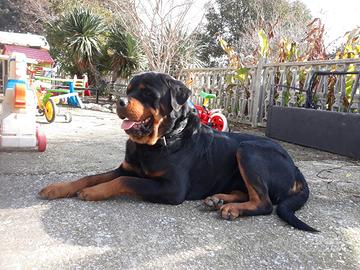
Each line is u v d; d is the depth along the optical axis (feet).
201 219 8.14
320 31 25.96
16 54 13.43
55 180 10.30
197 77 31.89
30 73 31.14
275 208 9.11
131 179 8.63
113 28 45.01
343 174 13.38
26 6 70.54
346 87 19.33
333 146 17.17
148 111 8.45
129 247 6.53
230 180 9.70
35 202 8.38
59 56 52.01
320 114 17.80
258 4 63.05
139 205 8.64
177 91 8.84
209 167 9.38
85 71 46.52
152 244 6.72
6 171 10.87
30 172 10.93
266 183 8.82
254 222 8.21
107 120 25.67
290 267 6.33
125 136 18.76
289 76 22.90
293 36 38.86
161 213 8.26
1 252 6.02
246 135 10.37
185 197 9.15
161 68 36.40
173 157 8.75
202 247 6.79
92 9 53.93
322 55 25.38
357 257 6.90
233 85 27.35
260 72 24.75
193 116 9.39
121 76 44.73
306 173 13.23
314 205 9.77
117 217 7.81
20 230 6.88
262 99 25.07
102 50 45.44
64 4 60.70
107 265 5.87
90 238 6.75
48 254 6.07
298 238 7.54
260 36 25.68
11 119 13.10
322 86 20.80
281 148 9.63
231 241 7.14
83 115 27.73
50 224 7.22
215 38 71.05
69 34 44.80
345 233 7.98
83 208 8.14
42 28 67.26
